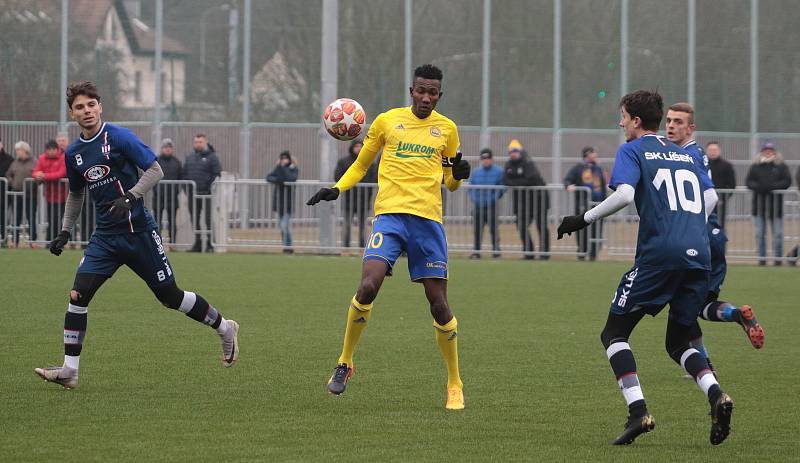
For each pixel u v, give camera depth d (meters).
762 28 70.06
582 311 27.55
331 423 14.67
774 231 43.28
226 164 60.72
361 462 12.52
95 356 19.92
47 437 13.59
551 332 23.81
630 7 67.56
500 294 31.41
